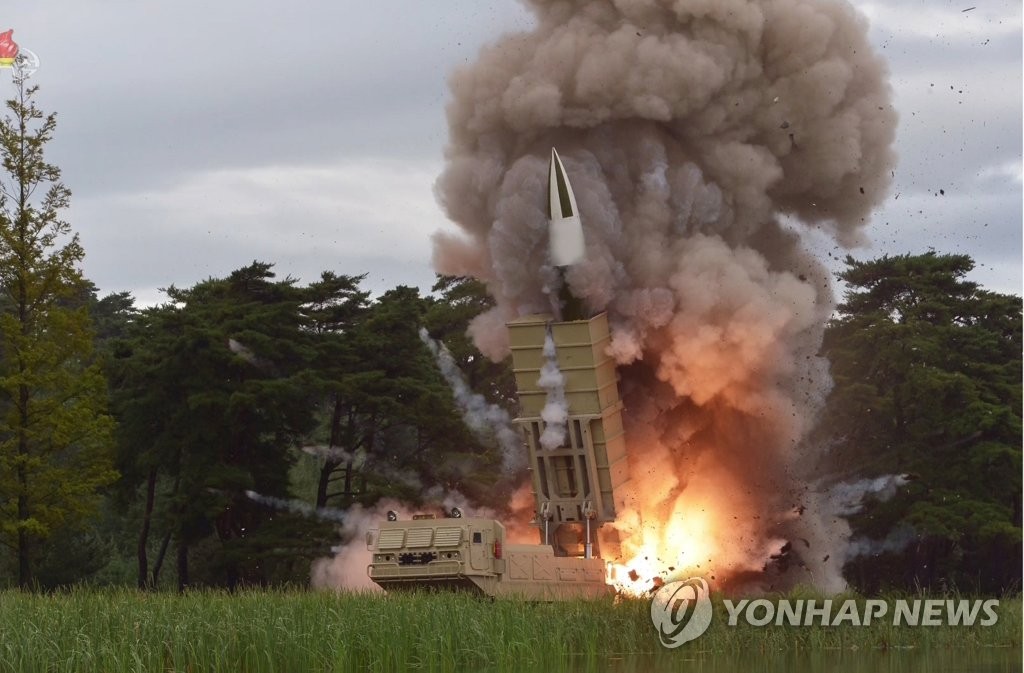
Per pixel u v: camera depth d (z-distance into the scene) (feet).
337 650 101.91
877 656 120.57
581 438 143.02
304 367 212.64
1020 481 214.48
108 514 280.72
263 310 212.02
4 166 172.45
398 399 213.25
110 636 100.27
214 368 201.57
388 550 132.26
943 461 214.90
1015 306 235.61
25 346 169.17
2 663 92.48
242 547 194.59
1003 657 120.16
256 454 204.95
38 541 209.87
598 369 142.82
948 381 214.07
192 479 195.00
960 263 238.48
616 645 120.88
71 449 215.92
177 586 205.46
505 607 116.88
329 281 226.79
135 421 202.18
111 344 229.04
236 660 102.22
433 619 110.52
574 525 145.89
